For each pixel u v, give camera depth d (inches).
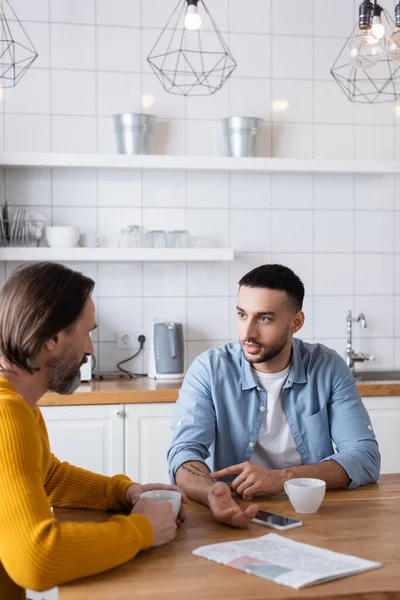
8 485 51.0
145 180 148.9
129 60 147.3
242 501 71.0
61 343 56.9
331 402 87.0
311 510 66.7
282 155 152.3
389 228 156.1
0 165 137.3
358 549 56.7
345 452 79.9
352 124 154.3
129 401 125.6
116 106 147.1
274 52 151.4
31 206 145.9
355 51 84.8
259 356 80.4
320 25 152.6
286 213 152.9
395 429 133.5
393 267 156.4
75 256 137.6
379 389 132.5
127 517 56.4
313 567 51.9
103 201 147.8
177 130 149.2
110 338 148.8
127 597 47.8
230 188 151.3
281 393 85.6
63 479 69.1
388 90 154.9
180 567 53.1
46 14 144.6
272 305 79.1
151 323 149.6
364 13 83.7
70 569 50.2
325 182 153.7
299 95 152.5
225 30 149.8
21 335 55.2
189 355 150.9
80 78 145.9
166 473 126.9
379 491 75.7
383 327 156.3
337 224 154.5
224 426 84.9
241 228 151.8
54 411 124.0
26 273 56.7
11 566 50.3
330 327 154.6
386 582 50.1
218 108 150.1
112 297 148.8
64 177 146.5
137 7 146.9
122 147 140.8
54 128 145.6
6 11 143.4
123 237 143.4
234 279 151.9
